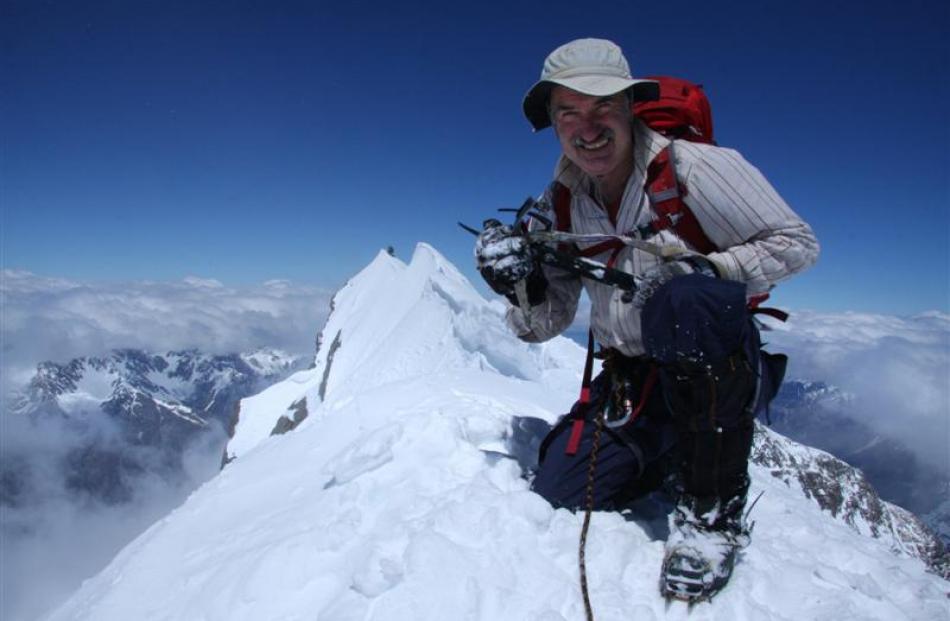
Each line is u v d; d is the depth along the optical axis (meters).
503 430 3.85
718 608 2.30
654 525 2.88
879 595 2.46
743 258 2.42
